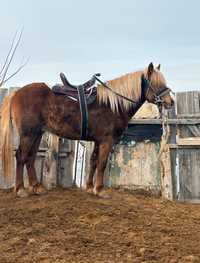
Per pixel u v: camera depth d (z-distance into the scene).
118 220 3.39
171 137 4.78
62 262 2.57
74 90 4.15
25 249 2.79
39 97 4.14
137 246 2.87
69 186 4.81
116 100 4.09
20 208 3.70
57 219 3.38
